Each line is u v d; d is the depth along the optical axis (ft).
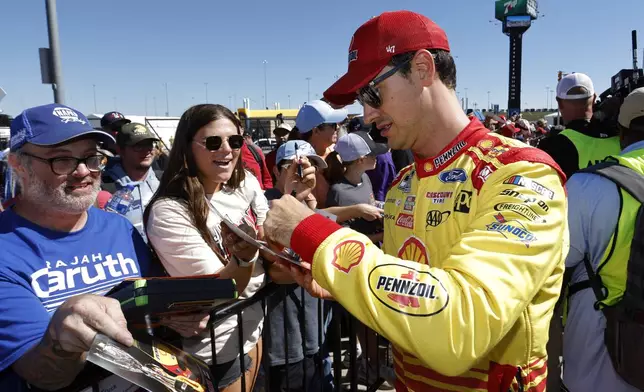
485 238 3.22
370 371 10.01
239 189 7.72
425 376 4.35
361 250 3.34
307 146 10.34
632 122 6.86
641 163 6.27
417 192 4.47
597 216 6.01
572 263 6.41
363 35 4.03
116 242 5.98
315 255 3.44
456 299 3.01
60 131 5.04
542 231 3.27
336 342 8.66
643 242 5.39
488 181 3.72
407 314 3.06
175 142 6.89
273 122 83.56
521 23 200.64
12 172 5.48
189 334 5.64
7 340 4.33
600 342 6.32
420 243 4.29
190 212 6.41
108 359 3.47
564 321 7.12
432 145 4.26
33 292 4.87
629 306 5.54
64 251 5.30
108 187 11.71
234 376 6.97
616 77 12.26
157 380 3.89
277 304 8.91
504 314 2.96
